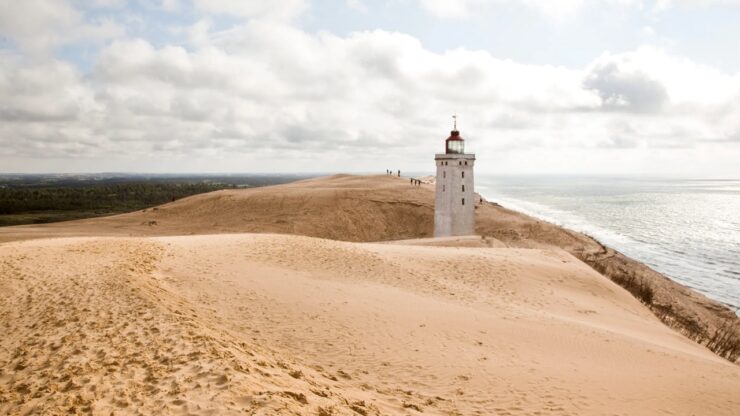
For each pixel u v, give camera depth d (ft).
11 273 61.11
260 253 86.58
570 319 69.36
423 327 54.95
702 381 45.62
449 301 70.38
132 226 222.07
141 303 47.06
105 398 26.76
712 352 74.79
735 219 371.35
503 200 580.71
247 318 54.54
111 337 37.70
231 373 28.91
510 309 69.62
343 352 46.65
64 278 58.54
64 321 42.39
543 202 550.77
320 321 54.85
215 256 82.84
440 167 191.42
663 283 143.84
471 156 189.37
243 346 39.11
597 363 48.65
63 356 34.01
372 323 55.16
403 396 36.24
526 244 195.72
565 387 40.65
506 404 36.55
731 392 42.91
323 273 78.38
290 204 256.52
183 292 61.57
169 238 104.83
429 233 240.12
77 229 207.72
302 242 96.78
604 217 381.60
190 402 25.21
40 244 87.76
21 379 30.63
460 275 87.71
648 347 57.67
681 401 39.68
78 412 25.08
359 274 79.77
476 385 40.19
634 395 40.01
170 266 74.02
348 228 238.89
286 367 35.76
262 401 24.85
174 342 35.94
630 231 296.71
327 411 26.04
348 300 63.52
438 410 33.71
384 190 288.71
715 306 126.93
